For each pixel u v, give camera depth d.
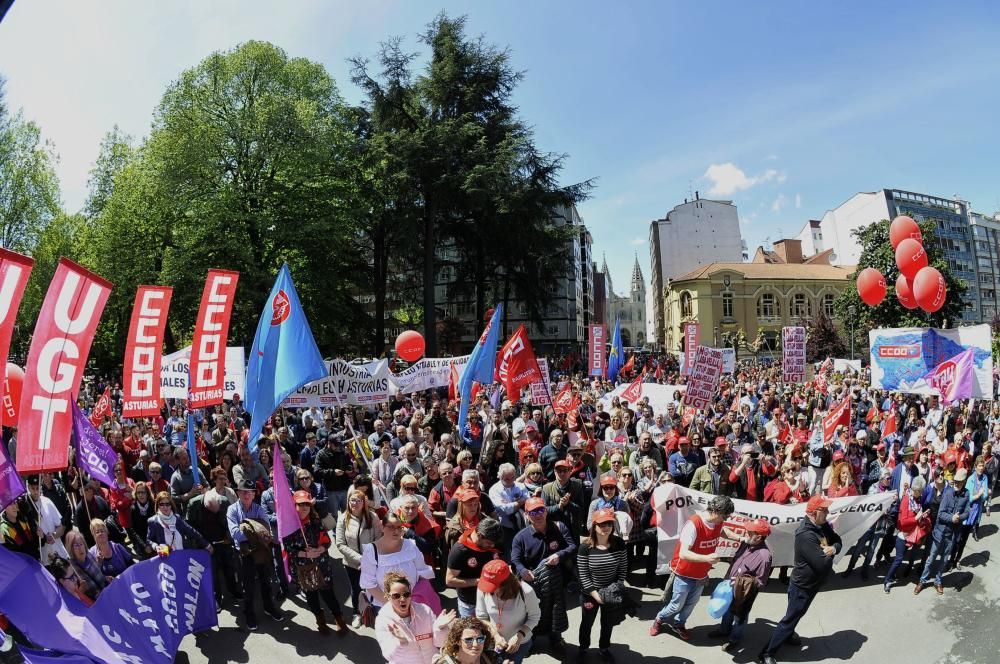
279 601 7.64
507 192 30.91
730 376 24.42
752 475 8.60
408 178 30.56
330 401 12.84
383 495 8.07
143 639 5.38
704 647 6.38
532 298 36.00
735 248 85.56
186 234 27.55
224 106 28.08
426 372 16.12
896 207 79.75
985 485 7.70
